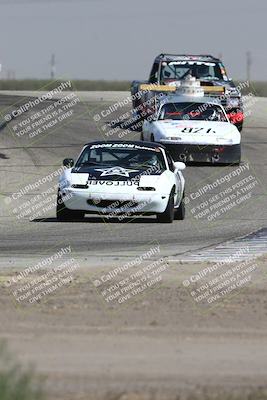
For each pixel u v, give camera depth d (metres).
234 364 25.66
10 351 26.34
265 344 28.22
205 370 24.94
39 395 20.45
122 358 26.05
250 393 22.52
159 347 27.52
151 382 23.52
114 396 22.11
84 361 25.58
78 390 22.58
